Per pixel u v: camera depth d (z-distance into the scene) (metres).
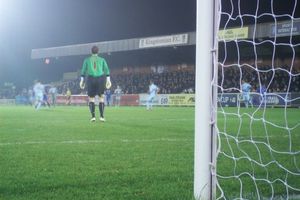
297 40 29.69
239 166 4.59
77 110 22.66
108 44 42.69
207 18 3.05
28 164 4.64
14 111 20.97
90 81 12.10
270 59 31.91
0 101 47.41
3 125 10.59
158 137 7.70
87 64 12.00
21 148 5.97
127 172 4.23
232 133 8.41
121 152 5.62
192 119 13.63
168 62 41.25
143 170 4.35
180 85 38.19
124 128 9.70
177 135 8.09
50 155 5.30
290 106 24.70
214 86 3.05
